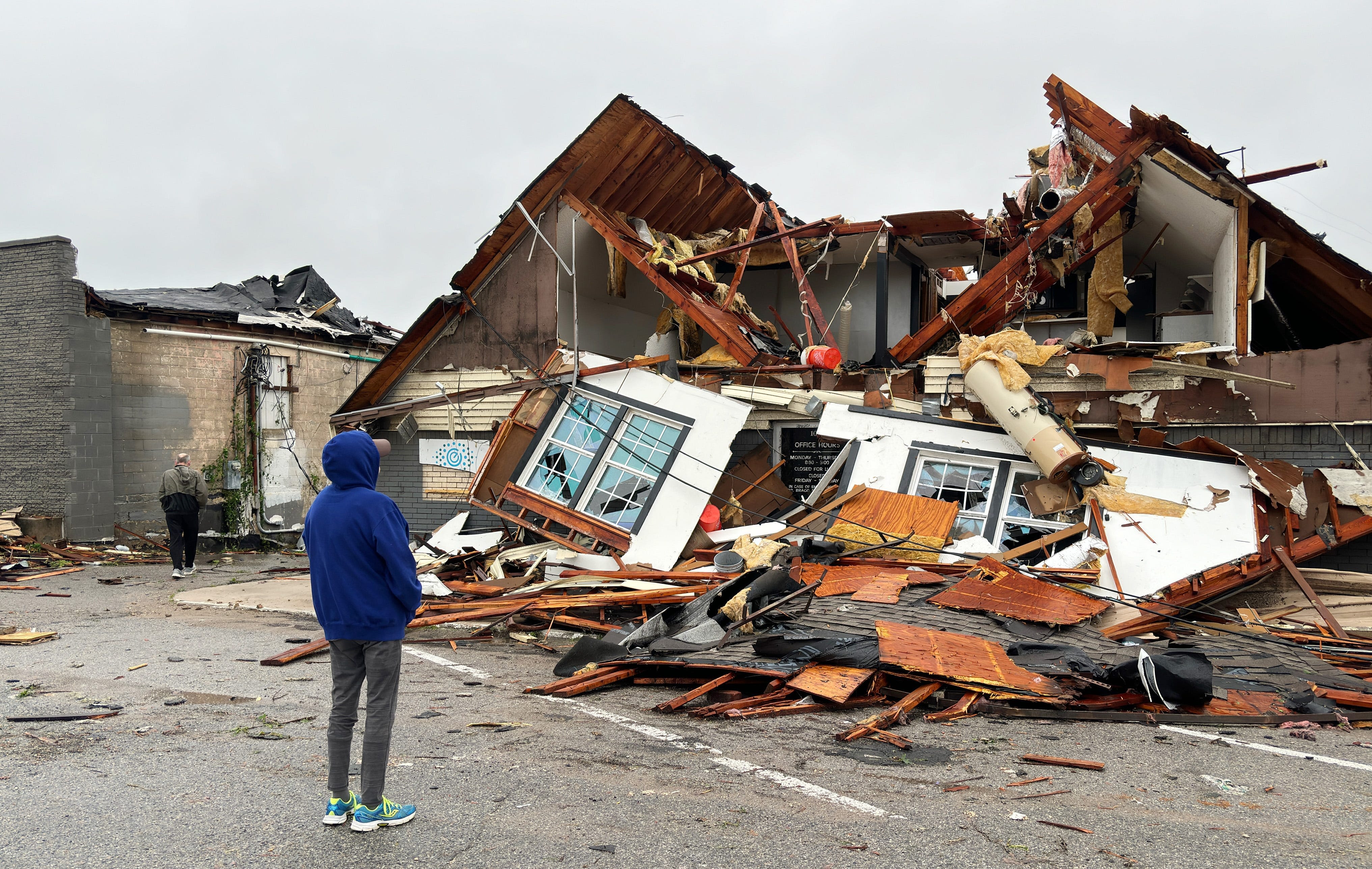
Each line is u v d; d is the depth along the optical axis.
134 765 4.03
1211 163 9.70
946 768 4.20
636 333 15.60
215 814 3.39
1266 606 8.71
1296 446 9.25
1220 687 5.72
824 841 3.21
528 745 4.49
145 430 15.60
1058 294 14.19
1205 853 3.15
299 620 8.84
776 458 11.43
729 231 14.85
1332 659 6.85
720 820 3.41
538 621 8.54
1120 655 6.11
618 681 6.06
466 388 12.94
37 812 3.38
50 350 14.50
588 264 13.73
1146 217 11.98
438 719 5.05
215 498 16.45
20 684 5.79
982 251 13.98
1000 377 9.77
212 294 19.66
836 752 4.46
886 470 10.20
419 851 3.05
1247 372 9.43
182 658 6.82
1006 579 7.64
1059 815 3.55
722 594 7.23
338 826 3.26
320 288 21.52
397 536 3.21
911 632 6.23
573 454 11.20
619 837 3.22
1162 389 9.74
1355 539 8.98
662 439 10.87
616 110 11.74
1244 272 9.80
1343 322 11.16
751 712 5.14
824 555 9.09
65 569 12.91
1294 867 3.03
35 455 14.60
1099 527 9.02
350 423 12.27
